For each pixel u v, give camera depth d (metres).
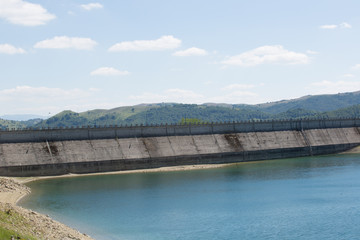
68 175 166.00
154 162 185.38
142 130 194.38
